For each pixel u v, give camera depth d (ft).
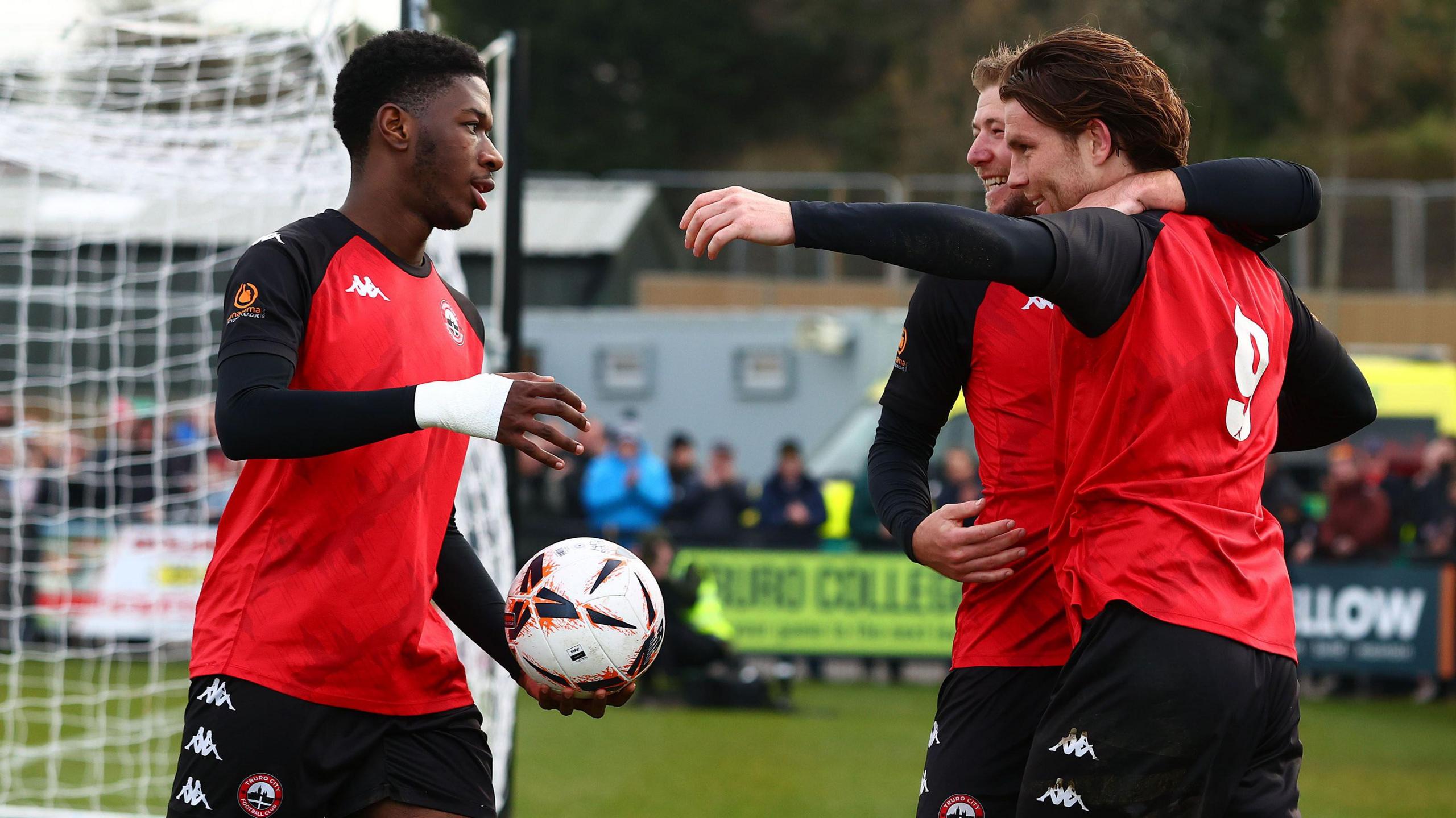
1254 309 19.66
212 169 45.93
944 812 23.24
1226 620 18.48
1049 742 19.04
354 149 22.17
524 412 19.34
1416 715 79.56
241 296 20.40
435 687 22.17
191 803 21.04
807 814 49.32
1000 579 21.80
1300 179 20.29
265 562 21.24
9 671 80.12
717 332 139.64
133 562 82.79
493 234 156.46
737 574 91.09
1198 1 306.35
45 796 50.70
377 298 21.71
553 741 66.28
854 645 90.02
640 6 339.57
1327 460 123.34
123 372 65.46
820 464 110.32
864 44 350.02
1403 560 85.81
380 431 19.34
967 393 24.20
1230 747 18.52
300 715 20.93
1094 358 19.30
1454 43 311.68
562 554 22.52
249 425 19.27
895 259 17.93
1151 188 19.71
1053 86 20.15
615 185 183.21
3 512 83.05
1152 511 18.75
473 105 21.90
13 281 111.65
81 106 43.93
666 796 52.42
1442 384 122.62
